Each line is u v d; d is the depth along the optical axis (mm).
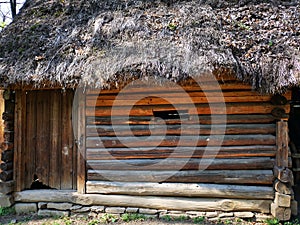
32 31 4938
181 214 4383
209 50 3920
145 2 5090
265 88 3801
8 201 4598
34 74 4168
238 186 4270
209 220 4254
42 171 4809
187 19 4531
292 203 4094
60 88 4477
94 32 4648
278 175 4008
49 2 5598
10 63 4387
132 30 4527
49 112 4840
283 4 4883
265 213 4184
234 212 4258
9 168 4691
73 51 4402
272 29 4375
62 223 4285
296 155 5055
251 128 4289
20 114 4781
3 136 4656
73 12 5219
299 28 4332
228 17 4598
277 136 4164
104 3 5246
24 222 4312
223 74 3879
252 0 4906
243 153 4293
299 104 5875
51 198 4602
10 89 4574
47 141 4828
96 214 4543
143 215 4441
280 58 3893
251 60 3908
